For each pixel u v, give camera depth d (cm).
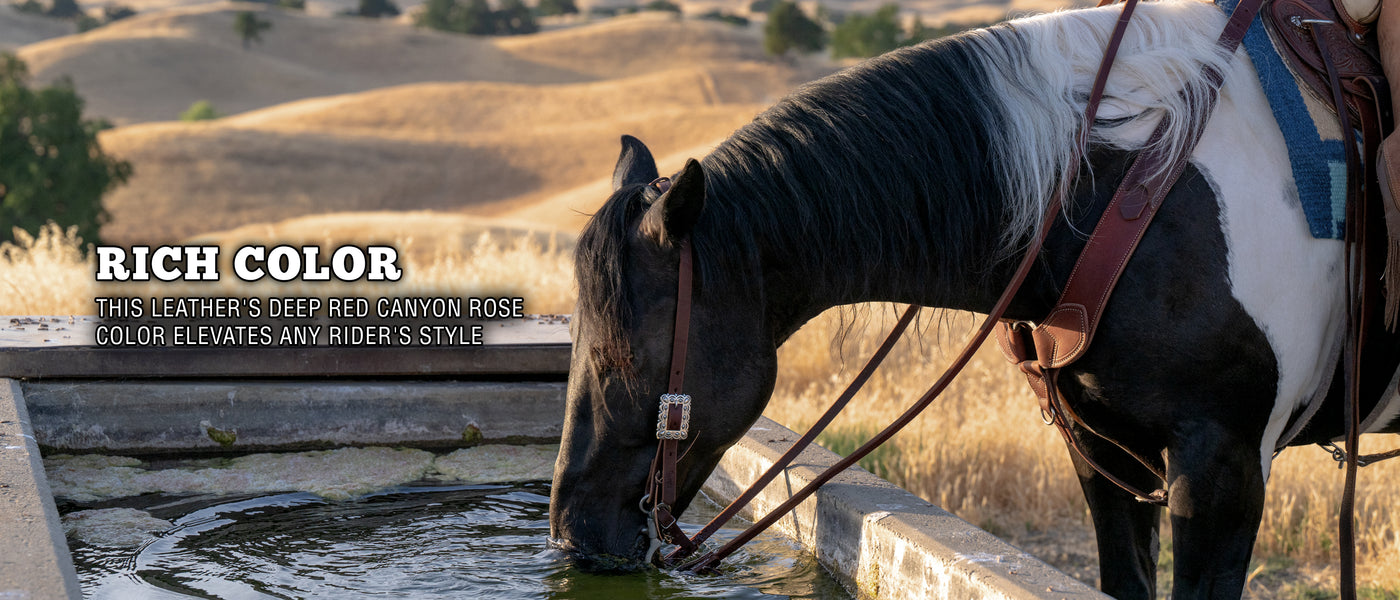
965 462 598
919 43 276
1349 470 248
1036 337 263
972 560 255
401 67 11106
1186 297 242
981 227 255
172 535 354
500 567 312
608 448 254
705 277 243
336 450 479
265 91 9850
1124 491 283
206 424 470
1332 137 254
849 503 311
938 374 753
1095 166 254
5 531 235
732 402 250
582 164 5669
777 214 247
